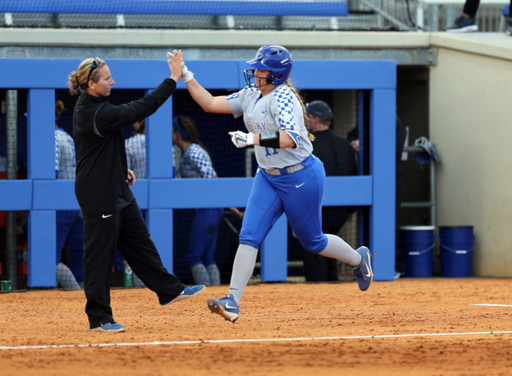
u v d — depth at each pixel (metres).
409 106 41.38
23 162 36.06
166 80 17.84
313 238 18.41
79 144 17.44
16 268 32.75
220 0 41.28
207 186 31.95
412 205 37.78
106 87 17.28
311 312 22.47
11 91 31.11
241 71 32.31
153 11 40.28
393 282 33.16
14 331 18.16
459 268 36.09
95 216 17.28
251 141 16.20
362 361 13.47
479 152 36.25
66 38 33.88
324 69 32.91
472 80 36.59
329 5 42.88
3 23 38.41
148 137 31.41
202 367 12.91
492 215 35.56
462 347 14.98
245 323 19.73
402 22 41.50
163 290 18.42
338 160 33.09
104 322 17.55
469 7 40.91
